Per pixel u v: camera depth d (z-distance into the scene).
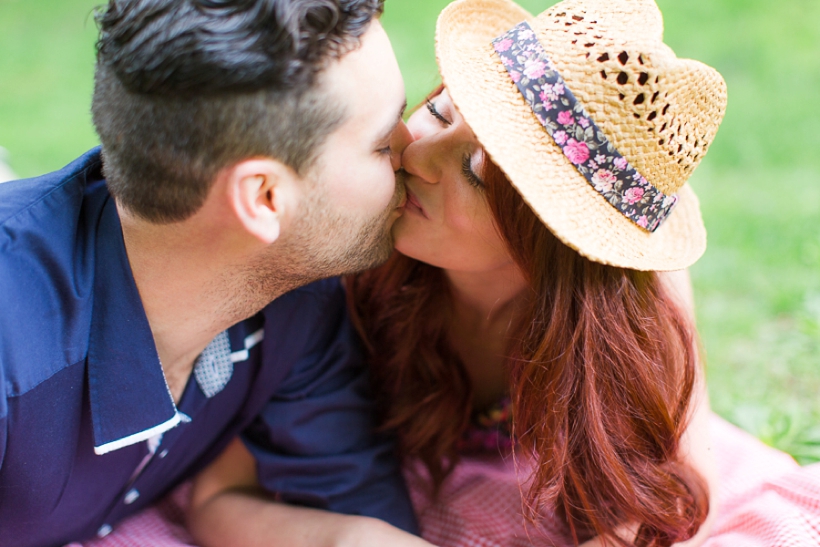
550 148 1.30
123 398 1.35
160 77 1.14
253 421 1.68
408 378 1.73
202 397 1.54
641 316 1.45
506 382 1.77
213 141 1.16
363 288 1.73
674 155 1.38
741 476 1.79
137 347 1.33
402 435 1.77
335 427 1.67
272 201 1.23
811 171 3.69
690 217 1.64
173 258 1.30
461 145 1.35
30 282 1.26
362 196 1.30
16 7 6.18
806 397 2.40
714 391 2.46
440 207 1.42
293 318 1.58
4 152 2.50
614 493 1.46
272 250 1.30
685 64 1.30
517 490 1.78
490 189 1.34
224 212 1.23
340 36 1.19
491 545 1.69
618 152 1.31
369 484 1.68
